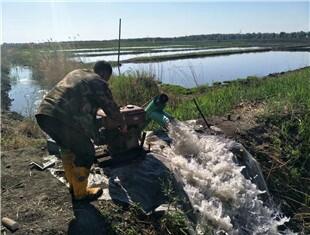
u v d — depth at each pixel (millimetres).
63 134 4863
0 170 5984
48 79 14867
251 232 5645
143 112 5898
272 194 6707
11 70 23500
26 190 5418
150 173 5586
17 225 4578
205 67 27375
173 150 6492
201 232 5070
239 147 6578
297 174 7020
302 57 36375
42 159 6469
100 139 5703
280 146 7406
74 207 4992
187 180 5801
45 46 16516
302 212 6547
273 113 8148
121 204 5094
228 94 10164
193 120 8117
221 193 5754
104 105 4977
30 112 10633
